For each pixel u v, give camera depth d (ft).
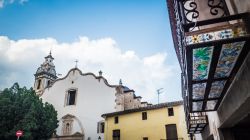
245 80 11.72
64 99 104.17
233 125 20.81
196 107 20.65
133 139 76.59
